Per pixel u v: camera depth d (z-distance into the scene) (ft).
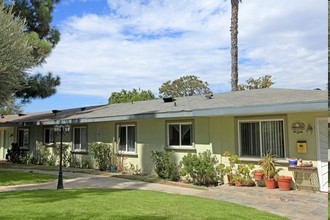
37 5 60.95
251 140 39.14
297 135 35.12
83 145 63.21
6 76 41.81
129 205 26.61
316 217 24.07
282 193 33.14
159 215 23.32
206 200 29.63
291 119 35.63
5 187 37.96
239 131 40.09
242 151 39.88
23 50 42.96
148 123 50.70
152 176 47.21
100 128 59.57
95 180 44.01
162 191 35.40
